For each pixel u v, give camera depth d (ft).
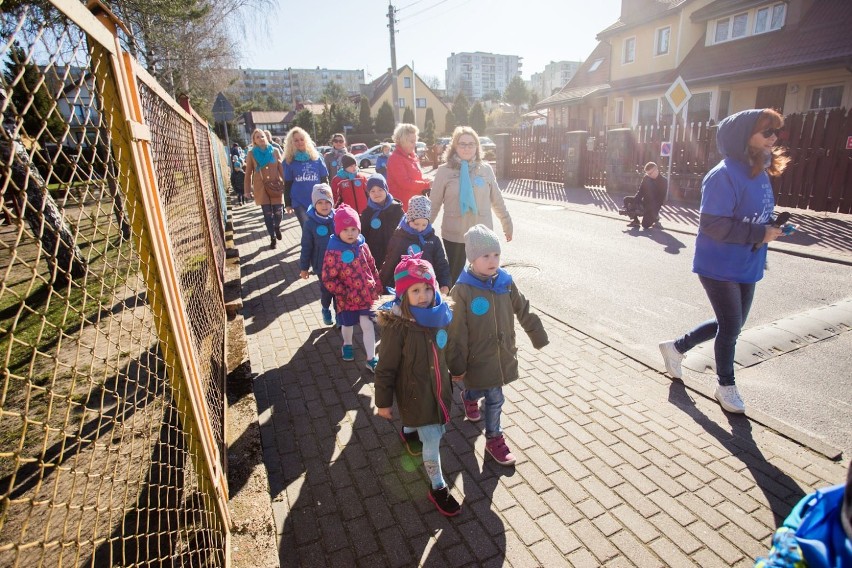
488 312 9.41
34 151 3.76
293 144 23.97
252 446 10.11
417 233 13.62
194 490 8.72
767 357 13.83
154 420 10.82
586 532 8.23
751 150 10.09
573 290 20.11
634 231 30.17
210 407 9.57
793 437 10.28
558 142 55.77
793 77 58.03
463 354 9.40
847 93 53.88
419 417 8.71
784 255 23.17
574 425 11.04
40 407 11.70
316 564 7.82
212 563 7.03
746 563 7.59
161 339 6.42
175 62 56.95
